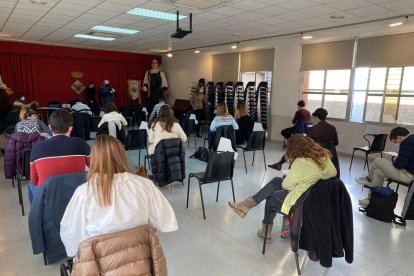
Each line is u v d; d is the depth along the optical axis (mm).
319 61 7152
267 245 2729
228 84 9305
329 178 2260
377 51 6125
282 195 2549
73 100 10352
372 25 5840
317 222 2090
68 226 1310
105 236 1216
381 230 3070
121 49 10906
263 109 8297
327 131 3701
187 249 2646
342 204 2162
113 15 5590
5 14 5625
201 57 10633
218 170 3283
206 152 5734
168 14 5418
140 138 5031
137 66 11969
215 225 3115
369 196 3553
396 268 2424
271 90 8352
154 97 11758
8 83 9492
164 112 3910
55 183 2053
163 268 1308
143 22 6148
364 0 4258
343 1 4320
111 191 1282
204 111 8930
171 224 1448
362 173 5156
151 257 1297
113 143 1362
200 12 5180
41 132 3711
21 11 5387
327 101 7195
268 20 5656
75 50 10469
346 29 6305
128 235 1247
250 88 8461
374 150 5184
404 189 4359
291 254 2586
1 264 2365
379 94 6242
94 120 7062
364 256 2588
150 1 4570
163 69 12469
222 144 3957
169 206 1450
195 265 2408
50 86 10234
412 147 3133
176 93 12008
